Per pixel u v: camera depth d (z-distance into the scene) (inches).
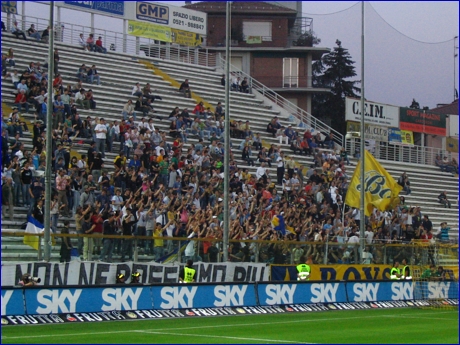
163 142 1393.9
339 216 1419.8
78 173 1200.8
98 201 1089.4
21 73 1537.9
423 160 2313.0
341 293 1040.2
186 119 1624.0
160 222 1129.4
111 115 1561.3
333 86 2886.3
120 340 643.5
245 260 1081.4
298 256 1146.0
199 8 2568.9
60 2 1860.2
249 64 2524.6
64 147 1226.6
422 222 1622.8
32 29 1737.2
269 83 2517.2
